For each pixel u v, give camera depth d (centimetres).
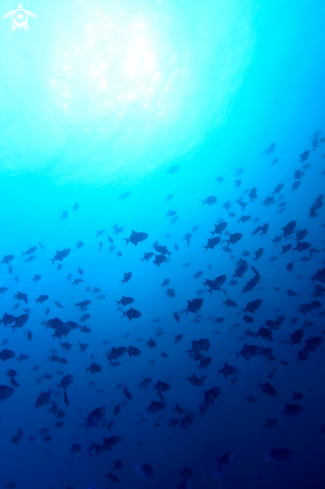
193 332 2245
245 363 1664
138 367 2080
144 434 1448
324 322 1577
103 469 1338
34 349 2689
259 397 1395
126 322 2730
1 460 1731
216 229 812
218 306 2405
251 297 2248
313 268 2186
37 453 1691
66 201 1897
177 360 2023
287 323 1800
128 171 1953
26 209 1775
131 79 1385
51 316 2709
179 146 1952
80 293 2767
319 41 1673
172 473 1169
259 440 1164
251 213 2784
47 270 2367
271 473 1001
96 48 1218
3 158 1408
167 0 1146
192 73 1477
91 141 1583
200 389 1636
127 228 2581
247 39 1443
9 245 1967
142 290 2930
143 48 1280
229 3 1245
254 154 2372
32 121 1351
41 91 1272
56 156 1554
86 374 2269
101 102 1422
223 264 2822
